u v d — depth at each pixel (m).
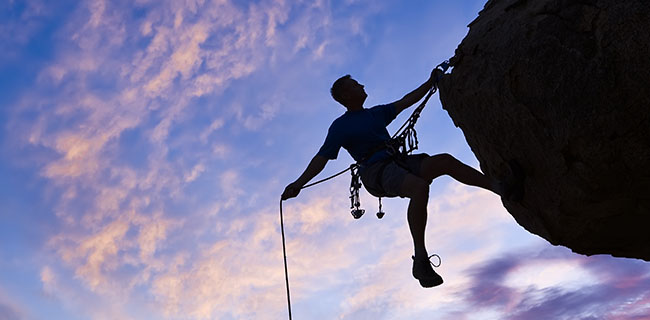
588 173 4.20
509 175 4.63
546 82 4.21
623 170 4.13
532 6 4.44
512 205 5.08
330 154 5.32
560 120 4.18
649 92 3.92
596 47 4.07
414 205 4.79
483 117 4.70
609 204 4.39
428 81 5.33
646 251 4.92
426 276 4.66
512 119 4.47
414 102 5.41
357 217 5.39
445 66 5.14
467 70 4.73
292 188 5.36
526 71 4.29
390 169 5.04
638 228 4.64
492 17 4.71
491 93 4.52
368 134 5.25
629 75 3.96
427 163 4.93
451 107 4.99
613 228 4.65
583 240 4.84
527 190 4.72
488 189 4.85
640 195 4.28
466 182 4.88
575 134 4.12
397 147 5.11
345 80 5.51
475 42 4.68
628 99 3.97
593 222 4.61
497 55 4.48
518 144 4.54
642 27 3.93
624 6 4.00
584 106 4.07
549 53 4.21
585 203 4.39
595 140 4.09
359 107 5.47
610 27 4.02
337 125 5.36
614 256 5.07
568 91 4.12
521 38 4.36
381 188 5.12
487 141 4.80
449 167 4.89
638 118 3.98
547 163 4.42
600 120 4.04
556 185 4.45
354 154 5.34
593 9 4.11
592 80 4.04
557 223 4.72
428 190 4.83
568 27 4.19
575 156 4.23
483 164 5.07
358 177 5.41
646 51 3.92
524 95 4.33
